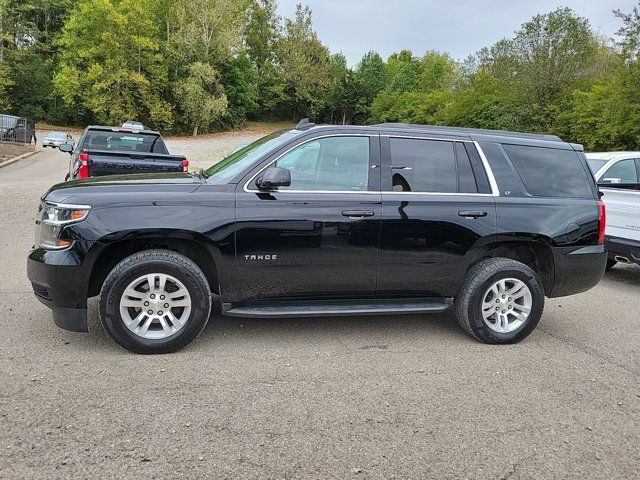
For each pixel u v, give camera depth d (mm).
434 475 2832
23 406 3312
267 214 4293
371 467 2873
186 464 2811
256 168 4398
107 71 47562
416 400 3689
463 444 3150
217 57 54094
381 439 3160
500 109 30359
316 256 4410
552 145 5164
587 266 5000
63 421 3164
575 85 26781
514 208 4793
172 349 4266
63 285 4023
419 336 5023
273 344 4633
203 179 4664
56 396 3467
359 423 3334
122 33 47094
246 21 61312
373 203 4492
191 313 4238
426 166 4734
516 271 4773
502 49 33469
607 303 6551
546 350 4797
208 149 39781
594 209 5047
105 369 3922
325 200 4410
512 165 4941
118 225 4039
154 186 4316
